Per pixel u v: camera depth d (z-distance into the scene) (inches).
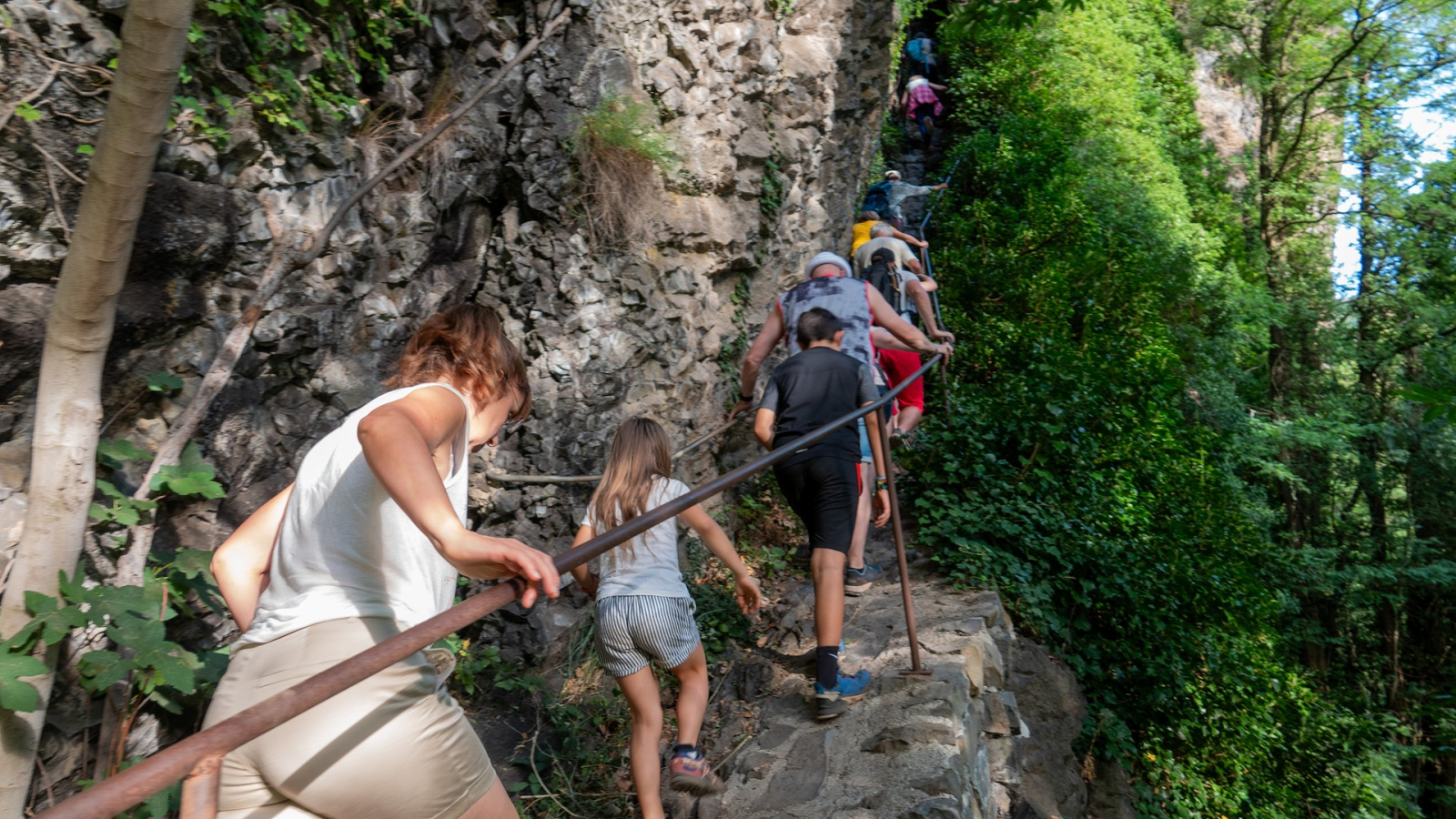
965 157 500.4
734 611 213.6
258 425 155.1
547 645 191.2
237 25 146.3
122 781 35.2
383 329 179.5
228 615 146.7
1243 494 531.2
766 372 267.9
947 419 294.4
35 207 119.8
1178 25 749.9
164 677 114.0
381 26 177.0
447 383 74.2
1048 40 563.8
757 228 258.5
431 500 58.1
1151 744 279.0
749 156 253.9
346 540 68.4
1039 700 233.0
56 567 108.9
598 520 144.9
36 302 120.9
